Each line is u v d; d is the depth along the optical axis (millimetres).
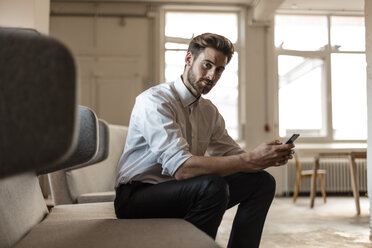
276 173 6867
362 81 7379
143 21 6887
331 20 7379
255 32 7078
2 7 4086
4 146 274
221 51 1502
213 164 1309
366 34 3057
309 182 6816
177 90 1552
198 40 1526
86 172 2352
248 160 1335
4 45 281
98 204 1698
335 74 7355
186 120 1563
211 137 1712
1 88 276
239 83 7133
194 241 751
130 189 1403
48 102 275
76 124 284
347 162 6824
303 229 3697
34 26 4090
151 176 1433
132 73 6836
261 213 1511
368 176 3115
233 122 7141
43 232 890
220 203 1247
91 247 699
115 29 6844
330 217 4438
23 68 277
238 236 1508
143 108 1430
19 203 967
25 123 274
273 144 1367
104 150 1433
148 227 911
